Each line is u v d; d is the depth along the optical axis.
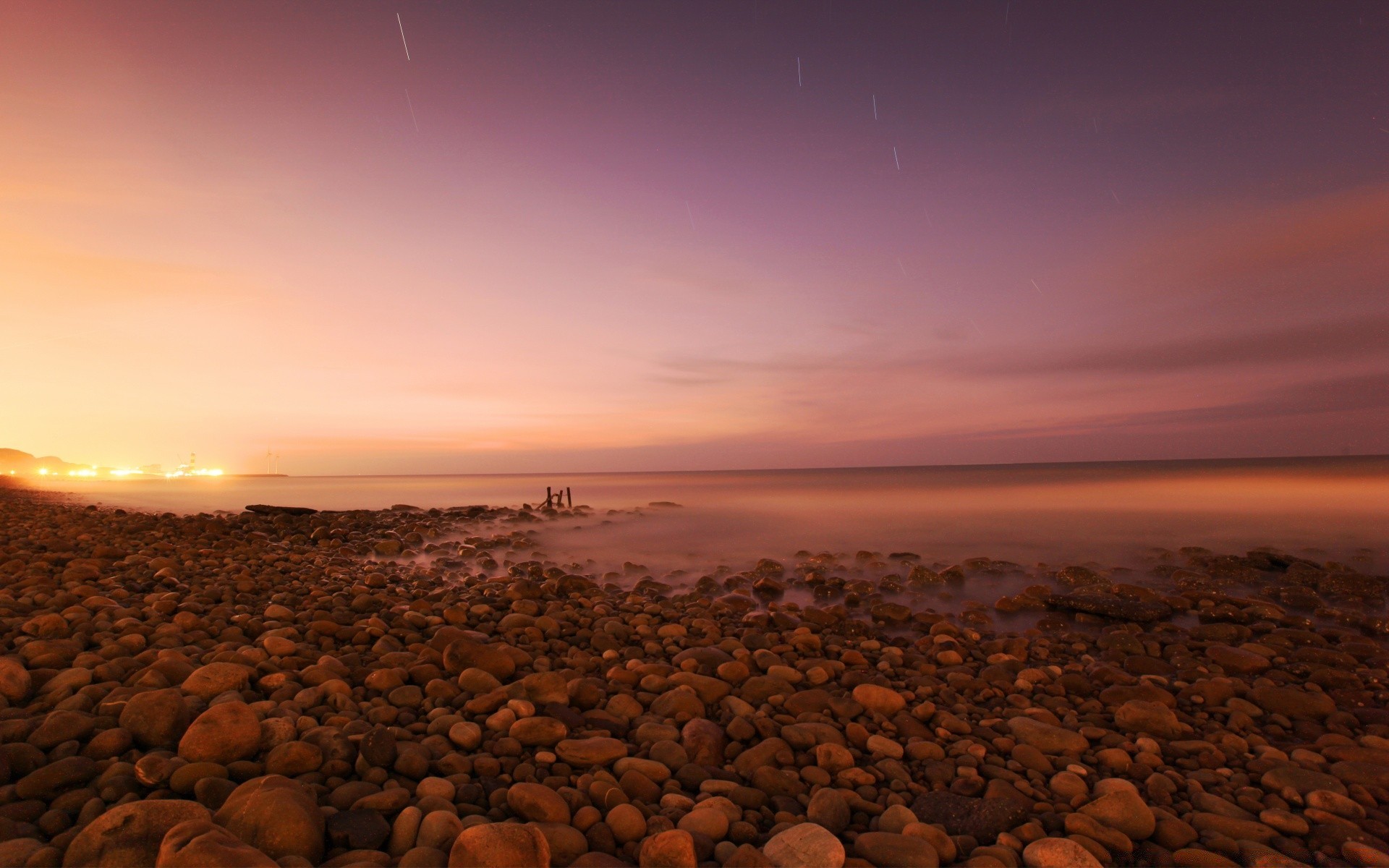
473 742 5.30
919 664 8.73
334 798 4.21
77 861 3.22
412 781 4.67
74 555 13.77
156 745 4.63
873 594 14.48
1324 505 35.06
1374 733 6.51
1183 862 4.22
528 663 7.88
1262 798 5.17
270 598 11.32
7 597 8.72
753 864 3.72
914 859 3.96
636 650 8.87
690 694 6.68
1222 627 10.73
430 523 31.50
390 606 11.25
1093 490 50.16
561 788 4.60
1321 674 8.21
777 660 8.31
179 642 7.45
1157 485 54.16
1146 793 5.21
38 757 4.28
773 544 23.62
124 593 10.01
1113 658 9.40
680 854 3.74
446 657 7.25
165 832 3.37
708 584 15.45
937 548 21.88
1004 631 11.41
